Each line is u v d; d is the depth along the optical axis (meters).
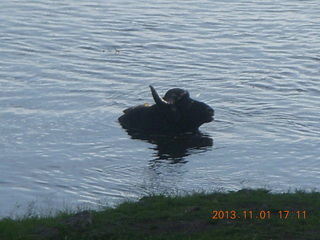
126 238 23.55
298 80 49.34
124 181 33.88
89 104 44.75
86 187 33.06
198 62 53.22
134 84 48.53
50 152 37.47
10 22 62.78
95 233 23.84
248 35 59.72
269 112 43.75
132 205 26.56
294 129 41.00
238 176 34.31
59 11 66.75
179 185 33.06
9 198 31.53
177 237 23.44
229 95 46.72
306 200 26.69
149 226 24.50
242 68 51.94
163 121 41.62
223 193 28.25
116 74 50.34
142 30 60.91
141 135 40.28
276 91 47.31
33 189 32.78
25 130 40.50
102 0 70.94
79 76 49.72
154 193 30.62
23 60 52.97
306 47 56.62
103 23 62.94
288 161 36.31
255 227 24.19
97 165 35.88
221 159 36.75
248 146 38.50
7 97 45.41
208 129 41.34
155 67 52.03
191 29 61.22
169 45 57.09
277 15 66.00
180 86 48.38
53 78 49.16
